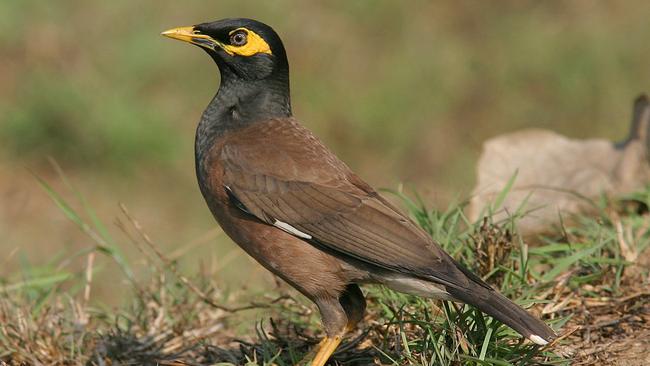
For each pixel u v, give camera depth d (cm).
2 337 987
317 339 933
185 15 2080
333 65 2042
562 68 2008
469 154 1831
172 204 1806
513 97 1997
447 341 835
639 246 1027
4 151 1947
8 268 1611
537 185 1152
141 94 2000
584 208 1130
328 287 875
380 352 854
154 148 1898
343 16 2103
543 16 2106
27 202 1808
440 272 827
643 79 1981
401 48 2062
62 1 2114
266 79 945
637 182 1155
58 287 1117
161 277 1069
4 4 2091
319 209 871
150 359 990
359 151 1948
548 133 1229
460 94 2006
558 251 1045
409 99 1989
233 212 896
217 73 2016
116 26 2086
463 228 1058
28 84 2003
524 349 822
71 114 1941
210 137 937
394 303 942
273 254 884
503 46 2058
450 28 2111
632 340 894
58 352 980
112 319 1069
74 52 2062
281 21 2080
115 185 1867
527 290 931
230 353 953
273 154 896
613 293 969
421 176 1872
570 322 930
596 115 1961
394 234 855
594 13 2069
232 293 1105
